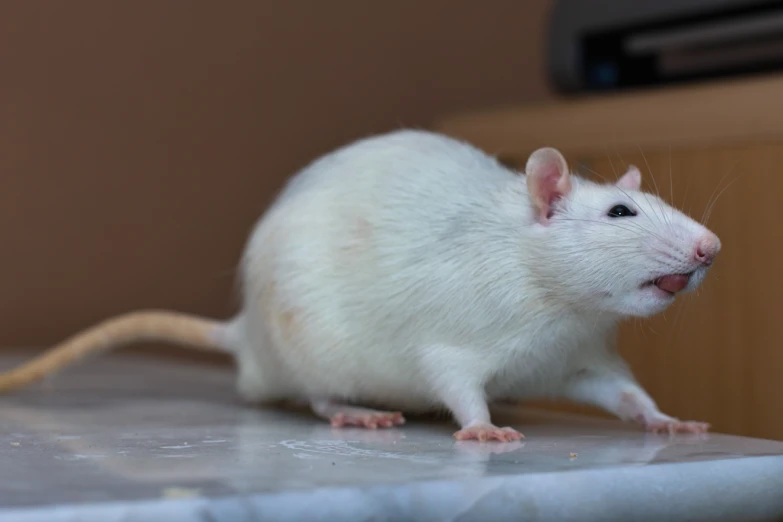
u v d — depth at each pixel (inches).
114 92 31.9
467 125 29.7
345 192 22.0
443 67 35.4
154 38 32.2
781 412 25.0
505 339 20.8
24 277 31.4
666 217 20.6
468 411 20.7
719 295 25.8
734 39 27.0
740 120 25.4
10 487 16.7
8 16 31.0
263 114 33.2
